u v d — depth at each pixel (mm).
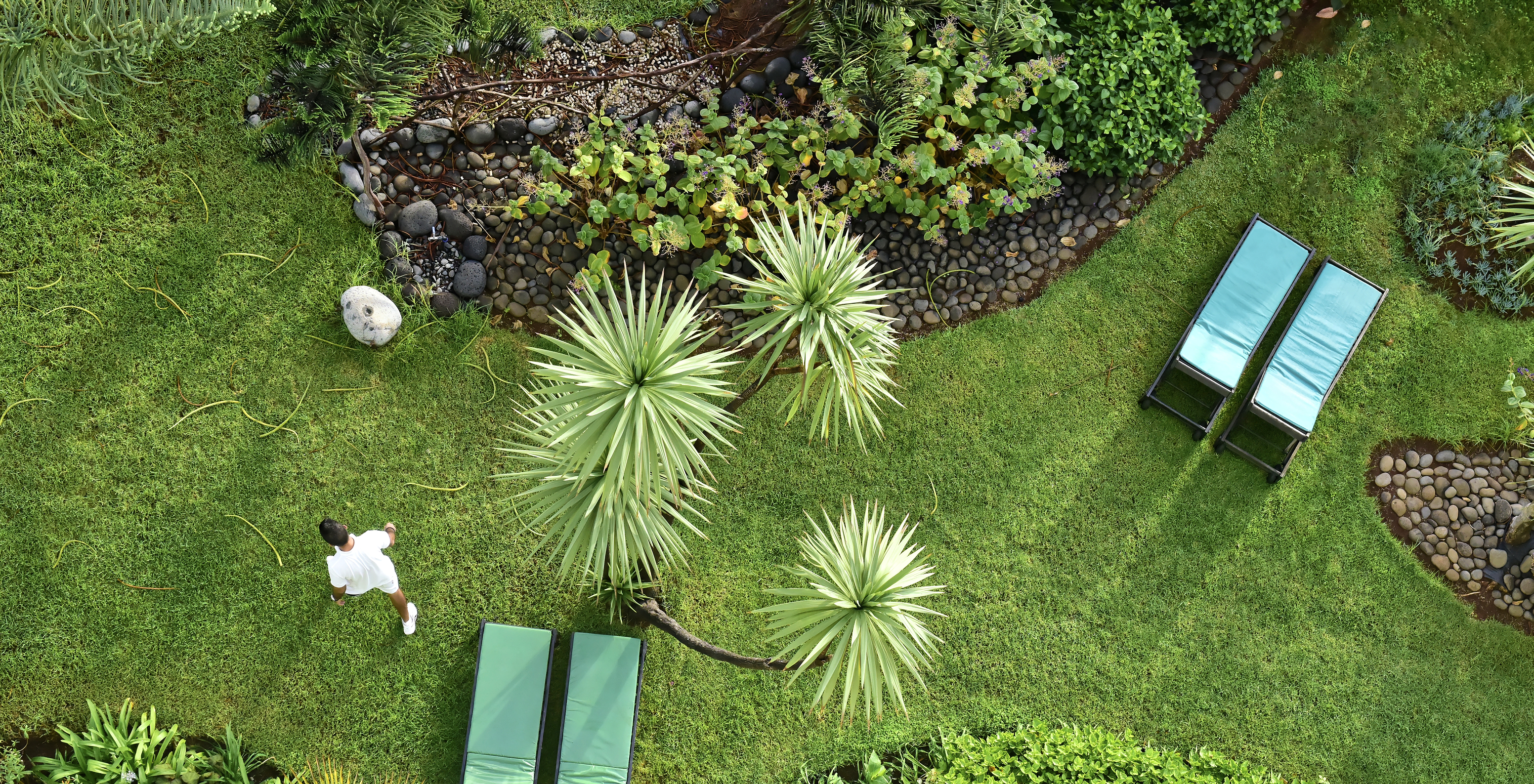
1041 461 6969
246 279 6750
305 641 6484
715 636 6688
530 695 6203
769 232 5027
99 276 6676
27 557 6430
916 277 7020
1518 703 6801
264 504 6590
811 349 4621
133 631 6418
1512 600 6930
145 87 6789
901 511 6875
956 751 6465
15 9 5367
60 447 6531
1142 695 6727
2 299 6598
